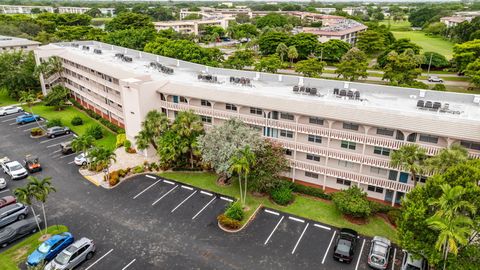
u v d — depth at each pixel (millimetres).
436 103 41281
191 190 44656
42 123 68562
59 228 37062
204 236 36000
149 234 36250
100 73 66188
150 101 52094
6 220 37250
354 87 50531
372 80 98750
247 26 182500
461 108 42375
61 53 80688
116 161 50312
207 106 50656
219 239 35531
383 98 46469
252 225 37781
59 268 30312
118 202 42062
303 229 37125
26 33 132125
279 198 41219
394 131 39500
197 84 51812
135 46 115938
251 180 42531
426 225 27500
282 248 34250
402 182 40500
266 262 32344
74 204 41562
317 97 46156
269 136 46812
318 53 124125
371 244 34188
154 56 71938
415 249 27516
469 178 27172
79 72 73562
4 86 80938
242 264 32094
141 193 44000
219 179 47125
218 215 39531
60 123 64938
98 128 61562
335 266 31891
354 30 150625
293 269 31484
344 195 39219
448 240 24609
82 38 132250
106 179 46938
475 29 138875
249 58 105812
